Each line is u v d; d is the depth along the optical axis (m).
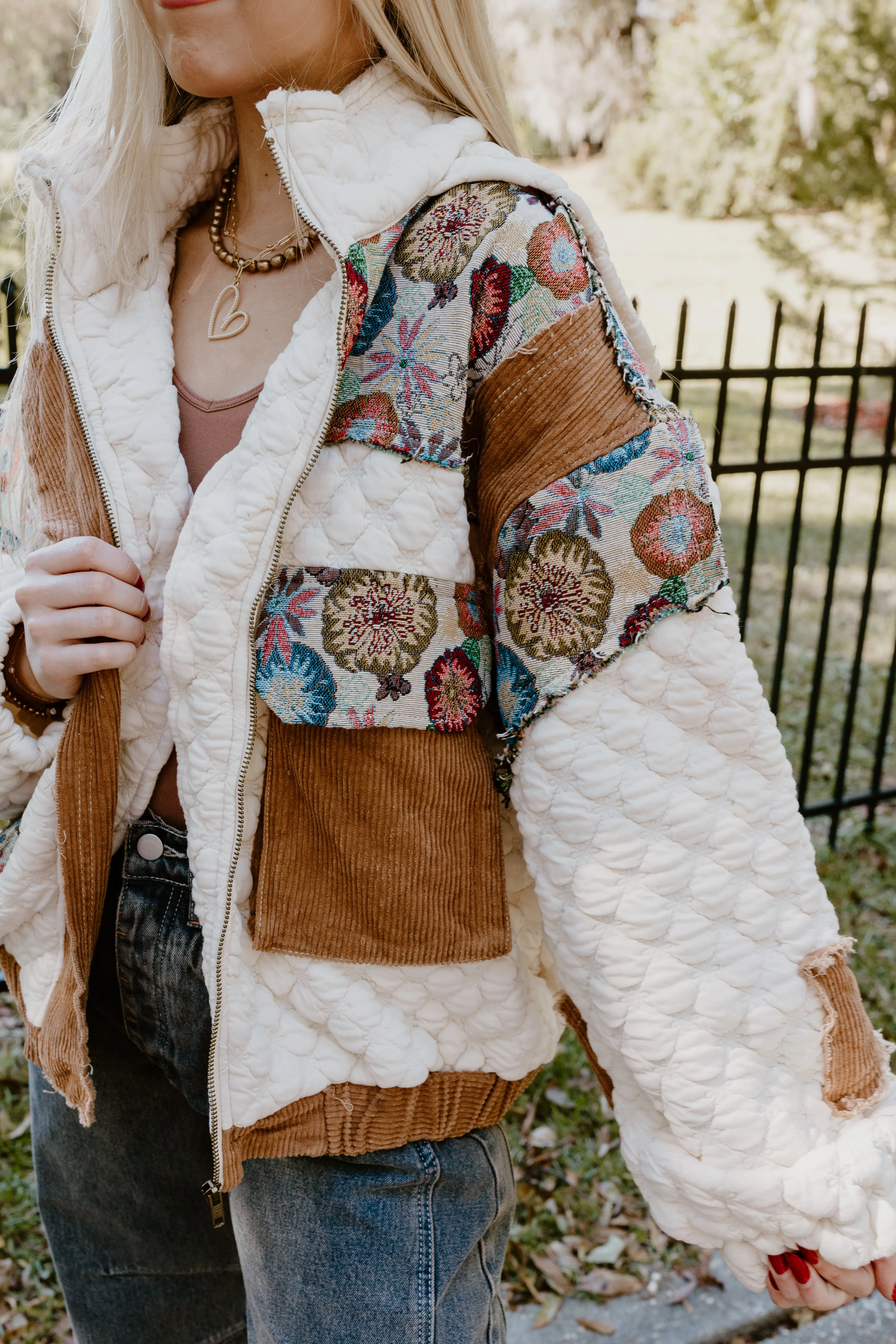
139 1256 1.24
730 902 0.85
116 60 1.05
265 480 0.88
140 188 1.04
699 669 0.85
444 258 0.90
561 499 0.86
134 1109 1.17
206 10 0.93
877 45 9.52
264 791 0.94
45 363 1.05
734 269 15.00
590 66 21.14
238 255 1.06
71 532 1.00
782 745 0.88
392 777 0.91
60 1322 1.97
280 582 0.91
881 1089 0.88
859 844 3.65
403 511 0.89
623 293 0.99
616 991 0.86
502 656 0.90
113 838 1.03
